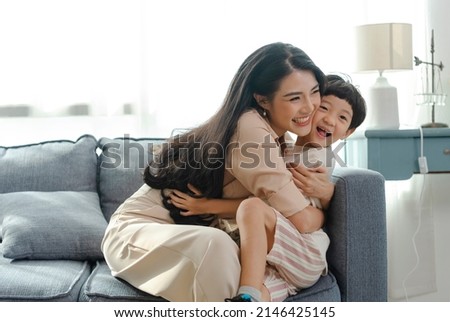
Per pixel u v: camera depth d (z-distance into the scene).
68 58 2.26
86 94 2.28
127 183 1.92
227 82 2.32
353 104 1.57
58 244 1.63
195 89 2.32
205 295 1.18
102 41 2.26
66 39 2.25
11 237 1.61
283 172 1.37
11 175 1.90
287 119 1.43
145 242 1.33
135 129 2.30
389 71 2.25
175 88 2.31
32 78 2.24
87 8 2.25
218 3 2.30
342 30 2.36
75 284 1.39
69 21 2.25
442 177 2.39
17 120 2.25
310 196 1.47
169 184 1.50
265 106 1.46
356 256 1.48
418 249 2.38
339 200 1.49
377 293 1.50
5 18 2.22
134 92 2.29
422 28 2.37
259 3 2.32
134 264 1.31
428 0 2.36
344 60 2.36
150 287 1.27
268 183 1.35
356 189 1.48
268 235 1.32
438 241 2.40
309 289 1.38
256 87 1.43
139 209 1.52
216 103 2.32
